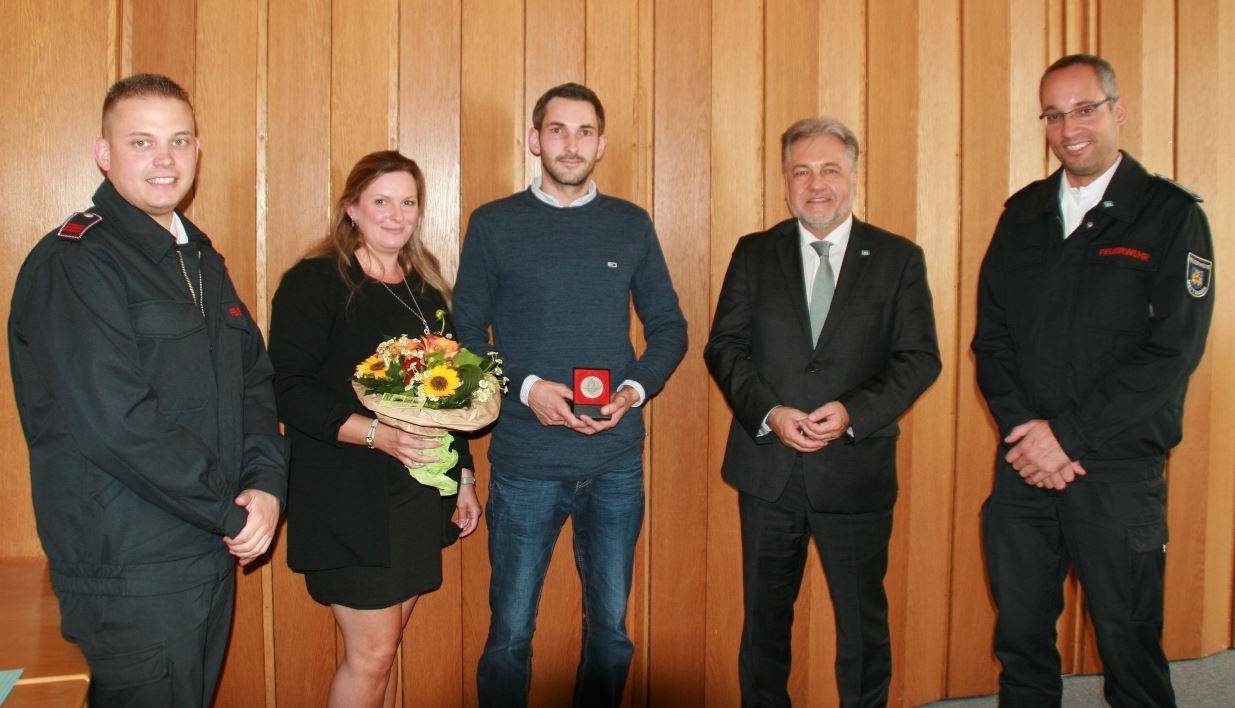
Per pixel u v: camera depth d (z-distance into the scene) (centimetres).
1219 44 304
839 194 233
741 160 286
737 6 283
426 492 217
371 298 216
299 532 207
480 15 268
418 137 264
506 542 241
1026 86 298
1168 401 223
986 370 246
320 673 265
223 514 171
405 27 262
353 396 208
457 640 274
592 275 238
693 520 289
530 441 237
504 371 237
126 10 245
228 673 258
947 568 301
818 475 229
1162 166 302
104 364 160
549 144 236
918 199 294
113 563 166
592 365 237
